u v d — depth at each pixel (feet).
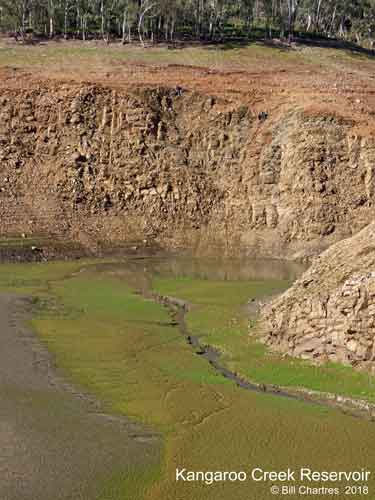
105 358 101.35
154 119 231.09
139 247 205.36
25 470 66.08
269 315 112.37
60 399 84.43
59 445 71.72
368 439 74.90
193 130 233.76
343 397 84.43
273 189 218.59
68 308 132.57
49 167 221.87
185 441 74.02
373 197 210.59
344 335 90.99
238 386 90.63
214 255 203.41
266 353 100.73
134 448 72.02
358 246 103.76
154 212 217.77
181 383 91.20
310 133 217.97
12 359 98.53
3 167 219.20
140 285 158.10
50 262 187.01
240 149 229.25
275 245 206.39
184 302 138.92
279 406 83.61
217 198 221.66
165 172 223.10
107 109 231.09
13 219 205.05
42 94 232.53
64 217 211.00
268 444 73.67
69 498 61.82
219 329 116.57
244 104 237.04
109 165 223.92
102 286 155.84
